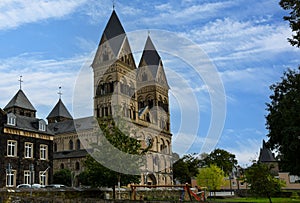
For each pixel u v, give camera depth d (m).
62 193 26.45
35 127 52.16
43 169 50.78
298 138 23.95
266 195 30.14
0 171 44.81
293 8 22.05
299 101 24.64
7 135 46.91
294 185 64.12
